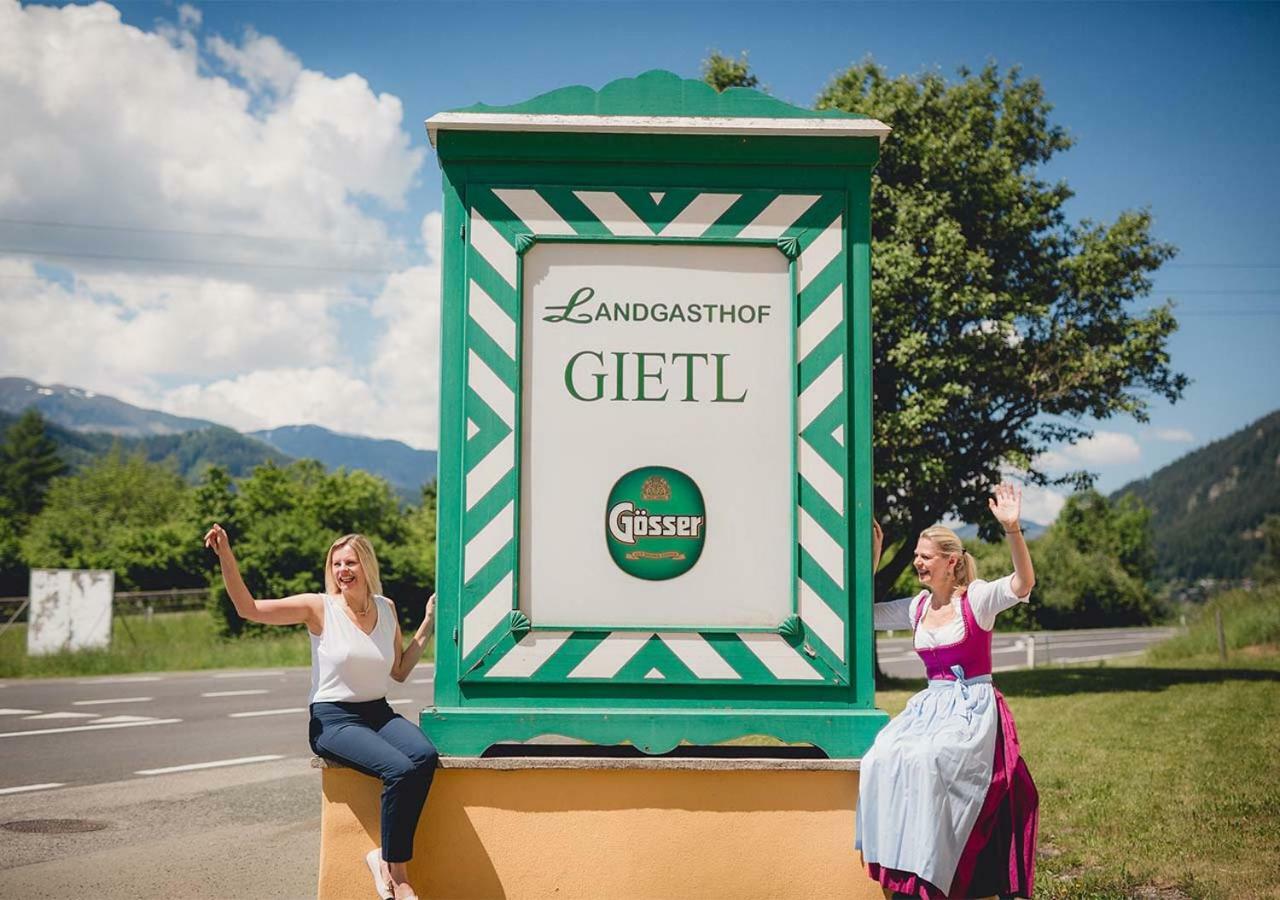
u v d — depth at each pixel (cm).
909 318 1809
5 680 2067
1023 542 440
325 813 427
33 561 5188
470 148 452
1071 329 1897
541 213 452
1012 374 1838
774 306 453
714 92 461
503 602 438
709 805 421
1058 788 838
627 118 449
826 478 448
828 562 444
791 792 423
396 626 464
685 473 446
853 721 435
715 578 443
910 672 2736
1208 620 2808
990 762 425
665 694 438
